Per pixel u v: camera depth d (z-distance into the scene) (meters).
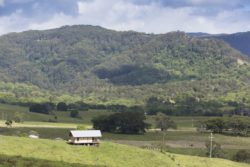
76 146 137.75
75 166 101.50
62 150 130.25
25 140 131.25
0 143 122.62
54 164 97.81
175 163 141.50
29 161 95.62
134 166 129.50
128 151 140.50
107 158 131.50
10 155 103.75
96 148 138.50
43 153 123.56
